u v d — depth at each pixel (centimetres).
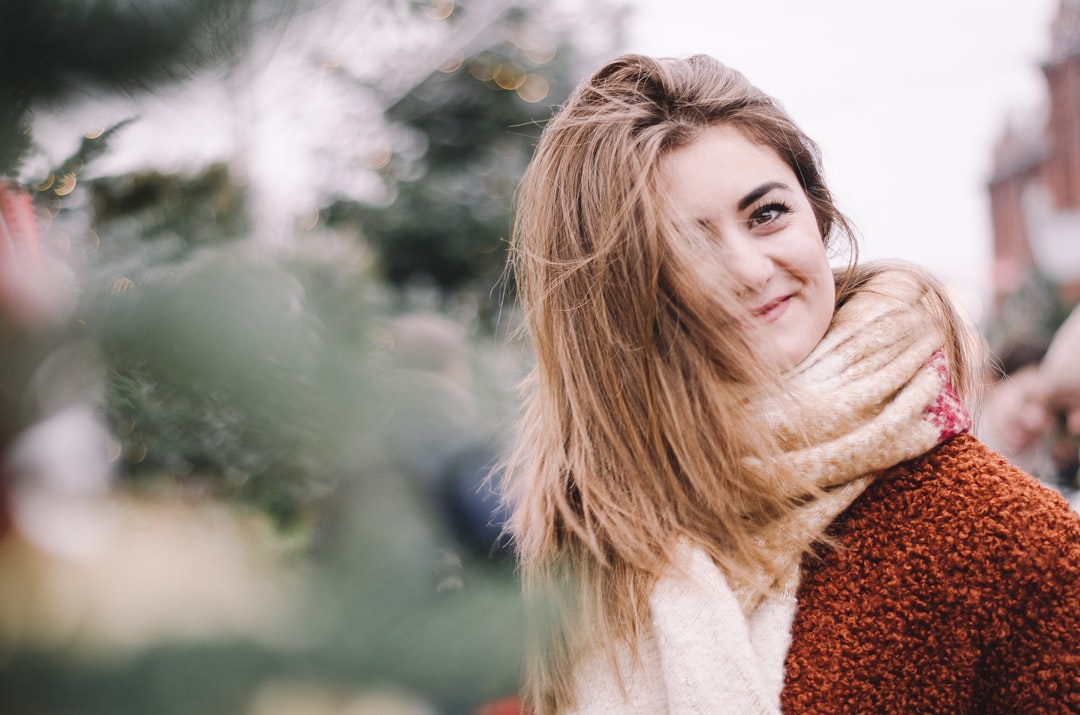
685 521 88
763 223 89
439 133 399
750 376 85
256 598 27
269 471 30
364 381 31
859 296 92
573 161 97
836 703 79
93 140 32
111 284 29
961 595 78
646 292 89
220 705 26
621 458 92
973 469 82
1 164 30
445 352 37
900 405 83
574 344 96
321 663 28
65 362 29
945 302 96
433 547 31
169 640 26
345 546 30
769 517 85
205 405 29
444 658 30
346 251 34
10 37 27
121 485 29
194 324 29
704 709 77
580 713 84
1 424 27
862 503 86
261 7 29
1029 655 77
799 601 84
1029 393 191
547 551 89
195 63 29
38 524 27
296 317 30
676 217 88
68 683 26
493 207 414
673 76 95
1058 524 78
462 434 34
